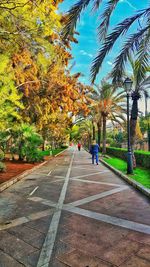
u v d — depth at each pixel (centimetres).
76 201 732
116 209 640
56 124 2991
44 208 660
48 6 818
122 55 939
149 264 361
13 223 539
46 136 3825
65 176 1325
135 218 563
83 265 358
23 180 1209
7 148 2361
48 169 1731
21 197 805
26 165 1914
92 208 652
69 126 3500
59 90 1662
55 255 389
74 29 869
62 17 942
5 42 936
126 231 483
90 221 546
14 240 447
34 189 950
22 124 2067
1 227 514
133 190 900
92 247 415
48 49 1004
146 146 4575
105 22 888
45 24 853
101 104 3025
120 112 3092
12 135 2080
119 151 2620
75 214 600
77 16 852
